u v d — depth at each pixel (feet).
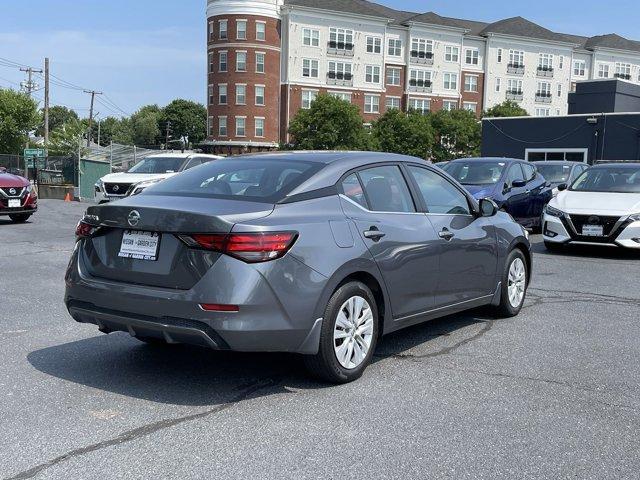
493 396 13.83
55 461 10.64
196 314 12.73
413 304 16.38
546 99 278.67
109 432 11.82
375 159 16.57
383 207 15.99
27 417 12.47
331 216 14.42
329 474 10.26
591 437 11.82
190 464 10.57
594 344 17.99
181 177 16.16
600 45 285.23
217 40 234.99
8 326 19.34
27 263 31.19
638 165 39.34
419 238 16.35
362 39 242.78
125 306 13.52
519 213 42.50
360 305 14.71
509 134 133.39
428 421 12.43
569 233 35.22
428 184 17.87
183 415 12.66
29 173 108.99
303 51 236.22
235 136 235.81
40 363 15.84
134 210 13.66
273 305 12.96
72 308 14.60
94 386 14.26
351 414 12.76
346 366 14.46
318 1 238.89
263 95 234.99
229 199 14.15
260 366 15.78
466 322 20.52
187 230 13.01
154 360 16.20
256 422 12.33
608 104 139.85
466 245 18.12
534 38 272.10
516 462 10.78
